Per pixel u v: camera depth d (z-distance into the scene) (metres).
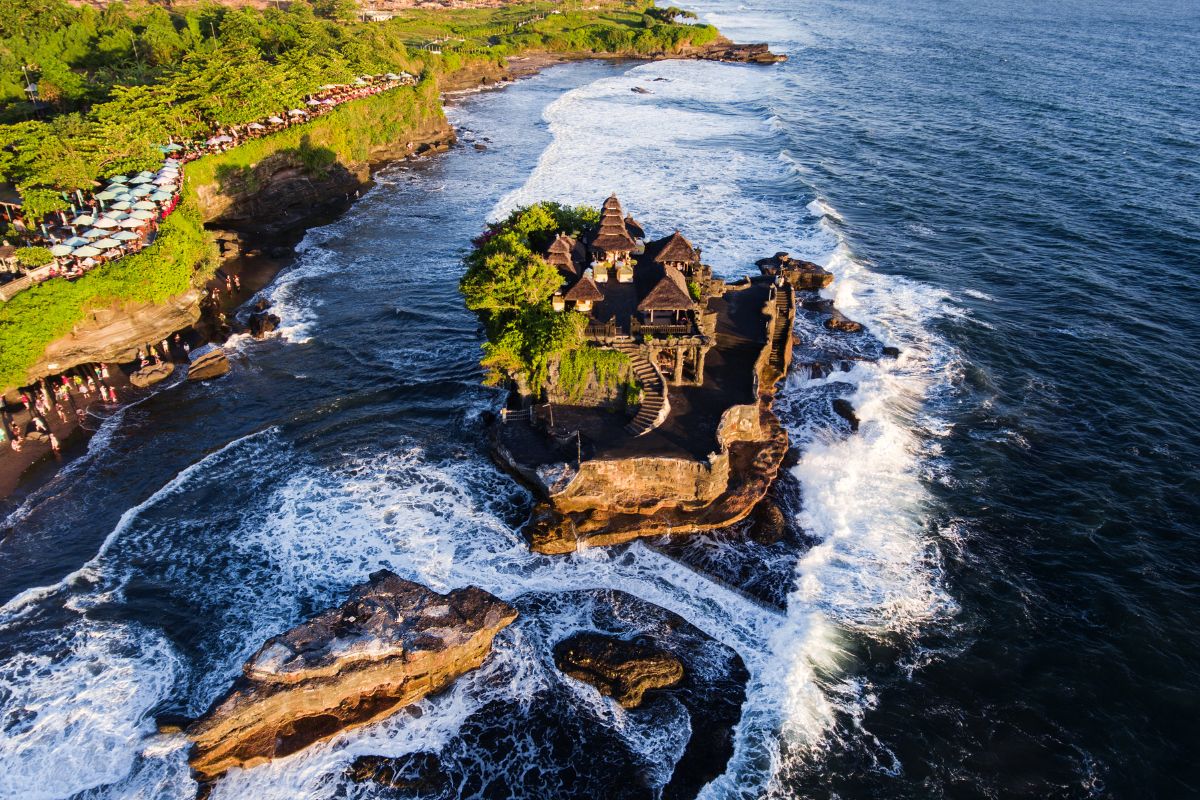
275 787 29.38
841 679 33.22
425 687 32.66
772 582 37.91
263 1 183.62
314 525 41.41
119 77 92.12
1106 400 50.97
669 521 40.81
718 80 150.12
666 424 44.06
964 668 33.66
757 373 47.66
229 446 47.19
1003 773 29.50
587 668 33.47
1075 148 96.56
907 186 87.31
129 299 55.16
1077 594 37.06
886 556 39.28
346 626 32.94
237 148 79.06
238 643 34.88
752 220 77.62
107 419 49.41
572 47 195.12
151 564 38.94
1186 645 34.34
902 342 57.19
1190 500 42.53
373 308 63.66
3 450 46.12
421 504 42.91
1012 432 48.22
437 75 148.38
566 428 44.09
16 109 81.31
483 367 55.41
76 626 35.44
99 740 30.69
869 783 29.23
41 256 52.56
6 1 110.69
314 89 93.44
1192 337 57.19
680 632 35.53
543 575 38.59
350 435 48.56
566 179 89.75
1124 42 168.25
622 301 49.78
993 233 75.00
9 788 29.03
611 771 29.92
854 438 47.62
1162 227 73.44
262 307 63.44
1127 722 31.23
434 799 29.11
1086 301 62.47
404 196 89.00
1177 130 101.69
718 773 29.67
